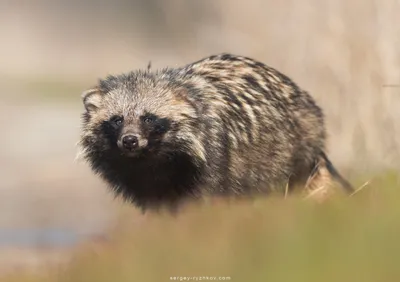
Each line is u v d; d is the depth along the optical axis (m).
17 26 73.00
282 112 15.39
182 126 14.33
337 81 20.59
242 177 14.80
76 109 43.53
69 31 70.25
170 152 14.40
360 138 19.16
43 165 31.38
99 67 54.19
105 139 14.62
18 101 46.22
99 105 14.72
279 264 8.94
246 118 14.83
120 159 14.62
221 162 14.46
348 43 20.48
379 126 18.97
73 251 12.07
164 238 10.37
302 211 10.12
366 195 11.76
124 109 14.42
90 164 15.09
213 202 13.50
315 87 21.73
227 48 26.92
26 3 78.94
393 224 9.17
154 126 14.30
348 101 20.05
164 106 14.35
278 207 10.72
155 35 55.38
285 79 15.91
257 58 25.09
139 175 14.65
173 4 33.88
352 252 8.77
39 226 21.89
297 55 23.08
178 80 14.68
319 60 21.78
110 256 10.28
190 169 14.40
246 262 9.30
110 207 22.98
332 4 21.48
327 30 21.70
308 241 9.12
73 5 76.62
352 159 19.33
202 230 10.31
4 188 27.89
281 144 15.30
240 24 26.62
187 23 33.31
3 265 15.83
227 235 9.91
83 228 21.19
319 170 15.91
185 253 9.88
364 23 20.36
